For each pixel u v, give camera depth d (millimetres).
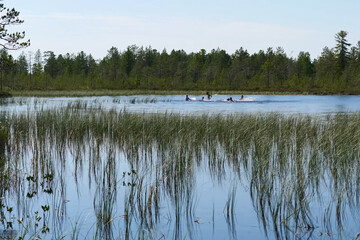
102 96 53938
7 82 72062
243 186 9172
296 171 8859
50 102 36156
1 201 7660
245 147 12484
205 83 90938
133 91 71375
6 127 16203
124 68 128125
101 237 6227
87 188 8922
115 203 7934
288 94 68875
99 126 16094
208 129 14812
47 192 8516
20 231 6359
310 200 8008
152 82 89500
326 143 12336
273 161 9992
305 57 107562
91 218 7082
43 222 6832
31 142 13930
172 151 10633
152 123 15820
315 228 6625
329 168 10445
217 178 9852
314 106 35062
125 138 14586
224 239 6180
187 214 7309
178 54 134375
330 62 100812
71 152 12805
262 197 8016
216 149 12469
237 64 104312
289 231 6520
